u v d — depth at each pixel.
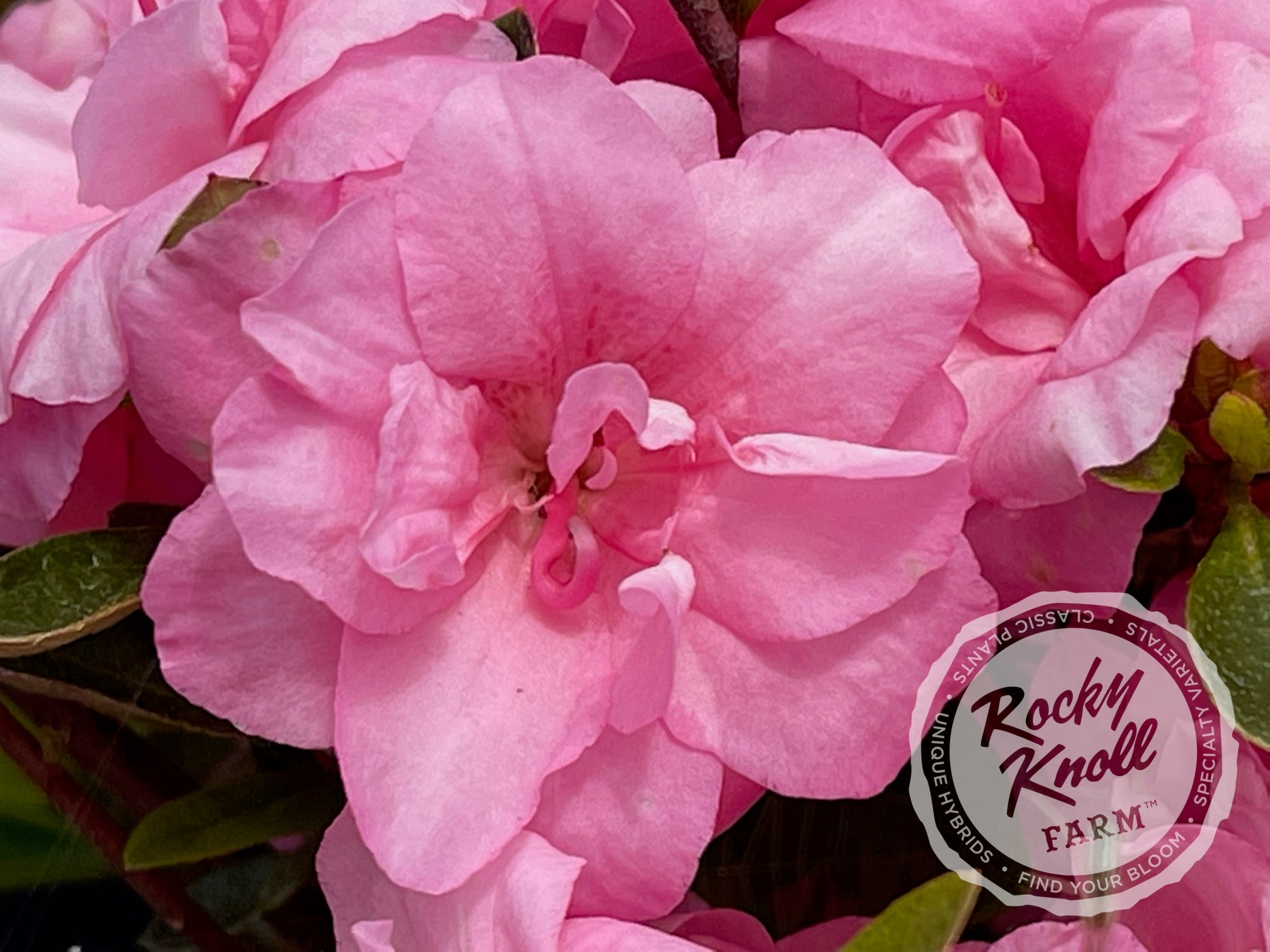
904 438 0.20
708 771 0.20
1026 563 0.20
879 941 0.19
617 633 0.20
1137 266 0.20
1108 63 0.21
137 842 0.21
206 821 0.21
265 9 0.21
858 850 0.21
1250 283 0.20
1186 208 0.20
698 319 0.20
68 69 0.23
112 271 0.20
